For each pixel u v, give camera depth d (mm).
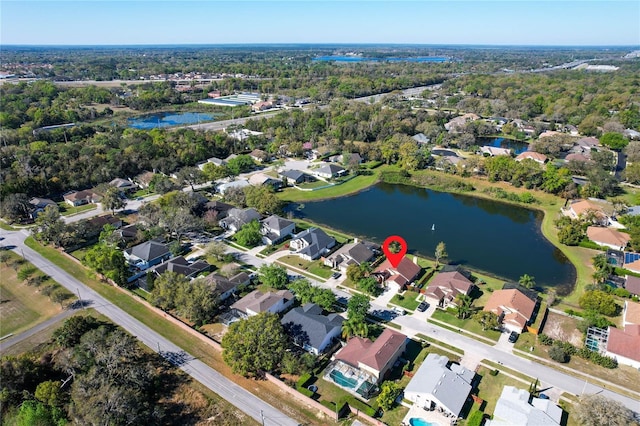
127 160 157125
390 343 67812
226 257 100188
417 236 116500
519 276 95812
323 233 108875
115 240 103375
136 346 71625
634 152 166750
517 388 62219
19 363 61125
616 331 71500
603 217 116750
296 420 57969
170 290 79250
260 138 197125
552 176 142250
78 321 72375
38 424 53375
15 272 95250
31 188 134125
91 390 56406
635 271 93562
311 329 71688
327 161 179875
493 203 141250
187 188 148875
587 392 62469
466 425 56031
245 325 67000
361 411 58156
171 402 60844
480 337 74625
